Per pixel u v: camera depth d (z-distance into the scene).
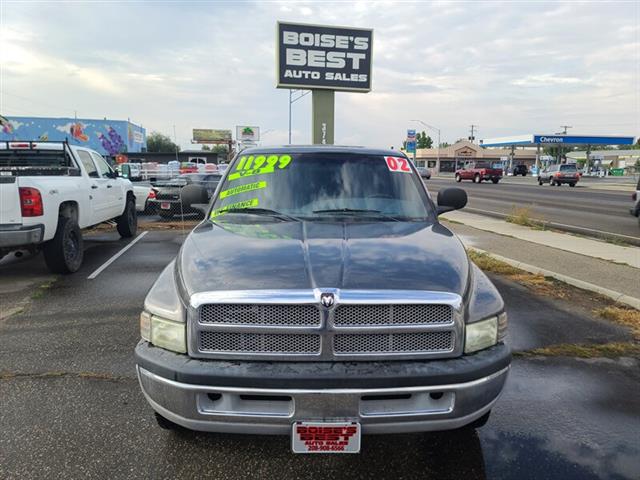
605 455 3.02
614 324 5.42
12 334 4.94
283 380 2.35
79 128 61.53
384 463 2.93
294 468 2.87
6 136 59.44
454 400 2.45
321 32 23.22
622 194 28.28
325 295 2.42
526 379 4.05
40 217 6.64
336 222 3.61
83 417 3.37
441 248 3.11
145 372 2.60
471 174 44.72
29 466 2.84
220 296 2.45
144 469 2.83
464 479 2.79
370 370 2.39
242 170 4.14
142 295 6.36
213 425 2.43
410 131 61.81
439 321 2.50
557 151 90.94
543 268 7.87
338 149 4.36
